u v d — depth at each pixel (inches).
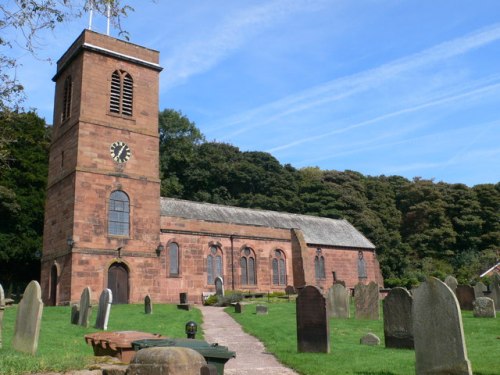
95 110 1341.0
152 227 1386.6
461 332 382.6
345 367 464.1
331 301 936.3
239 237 1674.5
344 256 2001.7
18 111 685.9
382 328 775.1
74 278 1207.6
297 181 3255.4
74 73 1391.5
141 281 1331.2
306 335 571.2
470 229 2970.0
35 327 475.8
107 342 432.5
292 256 1830.7
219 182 3009.4
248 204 2903.5
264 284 1711.4
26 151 1852.9
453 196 3164.4
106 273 1263.5
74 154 1301.7
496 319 837.2
